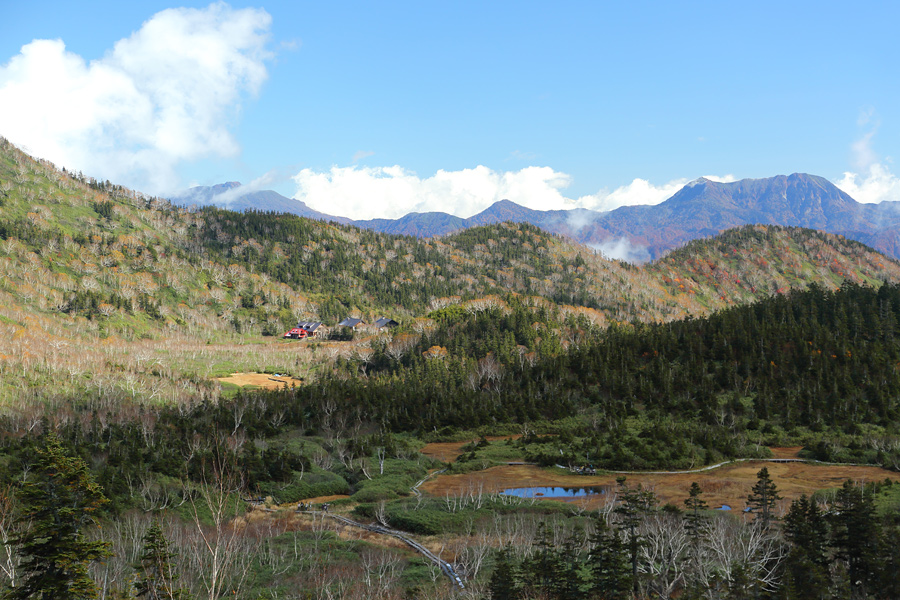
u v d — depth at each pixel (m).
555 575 61.03
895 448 126.88
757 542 61.97
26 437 115.62
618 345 198.50
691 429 143.62
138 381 194.62
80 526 35.06
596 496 106.19
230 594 57.47
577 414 160.88
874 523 61.56
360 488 115.62
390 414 166.88
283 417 165.38
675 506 88.88
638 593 59.56
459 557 77.38
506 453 137.88
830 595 54.53
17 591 32.78
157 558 42.12
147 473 102.00
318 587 65.88
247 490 108.56
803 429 144.12
